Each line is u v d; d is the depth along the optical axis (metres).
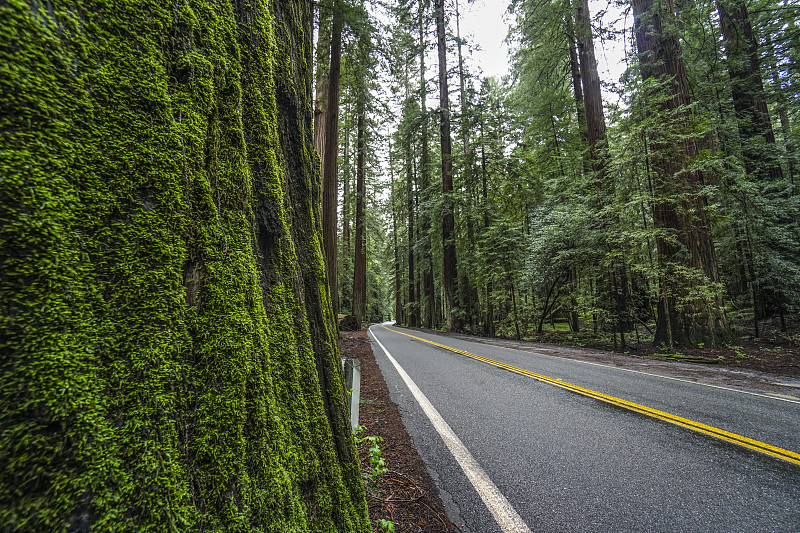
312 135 1.72
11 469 0.49
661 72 10.54
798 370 6.84
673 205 9.53
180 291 0.80
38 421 0.53
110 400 0.64
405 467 2.98
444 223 21.20
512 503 2.42
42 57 0.61
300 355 1.27
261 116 1.21
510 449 3.31
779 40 12.30
